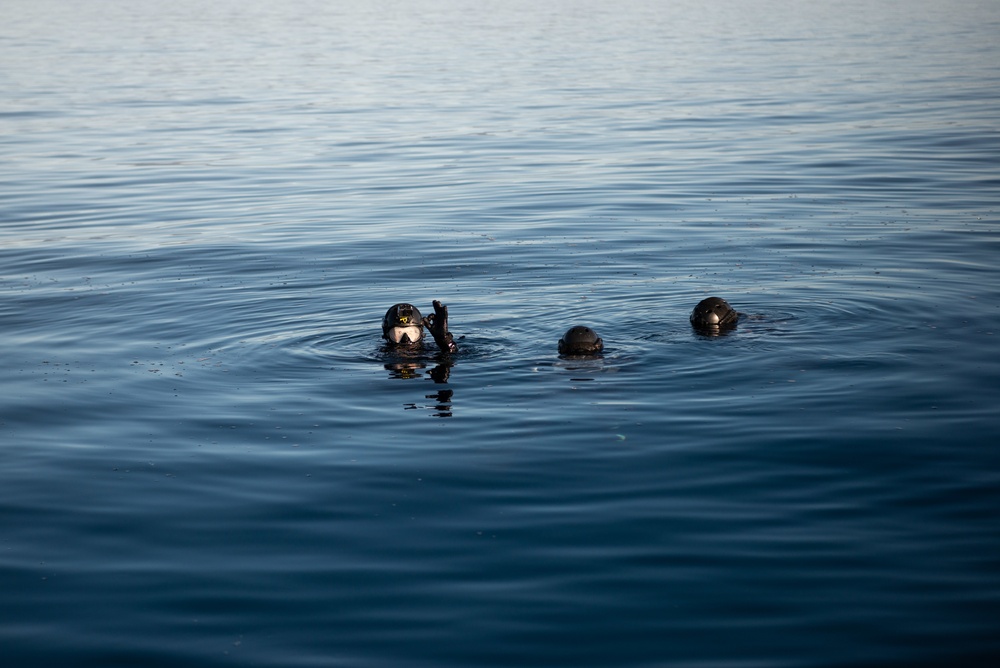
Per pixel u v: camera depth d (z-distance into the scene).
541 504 9.35
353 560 8.41
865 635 7.20
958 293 16.30
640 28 85.06
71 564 8.51
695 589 7.84
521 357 13.66
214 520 9.23
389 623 7.48
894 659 6.93
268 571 8.28
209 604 7.82
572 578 8.03
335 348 14.30
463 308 16.22
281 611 7.69
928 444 10.52
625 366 13.16
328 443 10.93
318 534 8.89
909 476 9.77
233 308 16.62
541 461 10.32
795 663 6.91
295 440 11.04
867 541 8.53
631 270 18.56
